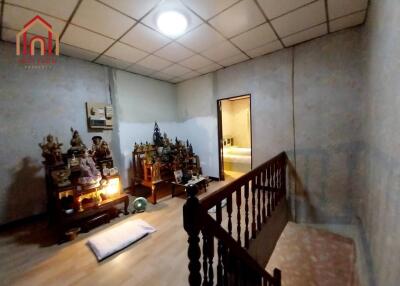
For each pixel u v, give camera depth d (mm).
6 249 2062
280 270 2225
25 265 1816
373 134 1865
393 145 1189
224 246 1247
